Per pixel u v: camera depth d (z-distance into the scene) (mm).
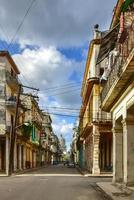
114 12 21484
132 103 18359
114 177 24438
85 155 62781
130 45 15453
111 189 21141
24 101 63250
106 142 46781
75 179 32875
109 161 46750
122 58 17031
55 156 158875
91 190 21406
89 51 46781
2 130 48344
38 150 88062
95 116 43688
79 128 83688
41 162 93562
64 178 34531
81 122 72875
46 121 114375
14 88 53062
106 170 45938
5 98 48906
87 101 55031
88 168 52844
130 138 20000
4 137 49125
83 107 62281
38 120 86125
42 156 99312
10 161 41188
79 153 90000
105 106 25375
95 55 43969
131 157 19906
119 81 18375
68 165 80438
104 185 23969
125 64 15984
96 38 43938
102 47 21547
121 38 17891
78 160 96000
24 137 60031
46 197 17156
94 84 44000
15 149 52750
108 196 17859
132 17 17375
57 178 34500
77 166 84938
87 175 40031
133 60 14922
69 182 28375
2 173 45750
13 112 52750
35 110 78688
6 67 49500
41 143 93750
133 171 19797
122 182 22703
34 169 64188
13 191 20297
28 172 51125
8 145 48750
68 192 19938
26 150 65938
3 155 49875
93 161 43438
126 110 20094
